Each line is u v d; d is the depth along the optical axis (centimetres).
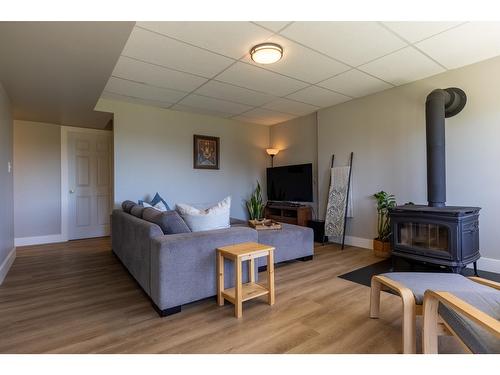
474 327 117
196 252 214
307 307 214
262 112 487
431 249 272
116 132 411
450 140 314
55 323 190
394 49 263
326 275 290
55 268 319
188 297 210
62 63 235
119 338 171
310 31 231
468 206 301
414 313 151
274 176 554
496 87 283
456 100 303
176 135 468
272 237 312
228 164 532
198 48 258
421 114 342
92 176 507
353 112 419
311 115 500
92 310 211
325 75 326
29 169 448
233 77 329
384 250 356
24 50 212
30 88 291
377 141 388
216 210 253
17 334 176
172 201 461
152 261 212
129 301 228
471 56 280
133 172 424
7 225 309
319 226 451
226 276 232
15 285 265
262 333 177
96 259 357
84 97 324
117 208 408
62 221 474
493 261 287
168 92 378
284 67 303
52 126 468
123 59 280
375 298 194
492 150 286
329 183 457
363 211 408
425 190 339
